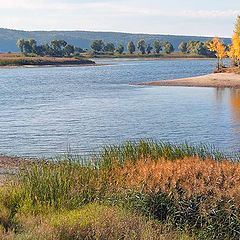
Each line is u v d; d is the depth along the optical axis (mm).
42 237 9320
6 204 12156
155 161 14602
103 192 12609
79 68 173125
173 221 11039
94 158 18375
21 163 24438
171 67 162250
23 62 198500
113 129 38562
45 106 56875
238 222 10594
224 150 29188
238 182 11703
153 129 38531
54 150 29484
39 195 12602
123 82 95250
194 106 54562
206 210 10859
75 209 11672
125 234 9719
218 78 90562
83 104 58375
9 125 41062
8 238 9086
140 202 11461
